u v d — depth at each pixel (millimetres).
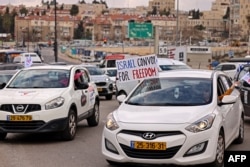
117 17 158875
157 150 7137
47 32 148750
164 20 136625
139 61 10859
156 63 10719
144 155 7211
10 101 10289
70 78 11664
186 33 137125
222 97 8828
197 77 9102
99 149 9820
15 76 11953
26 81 11648
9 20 154250
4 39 137875
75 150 9734
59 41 145375
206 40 135625
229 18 149250
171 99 8469
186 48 47562
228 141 8711
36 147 10109
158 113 7707
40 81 11578
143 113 7777
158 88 8883
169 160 7145
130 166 7820
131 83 17125
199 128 7289
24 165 8383
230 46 105188
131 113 7848
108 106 19719
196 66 50625
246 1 146250
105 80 22953
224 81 9758
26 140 11016
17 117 10156
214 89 8680
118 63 11023
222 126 7934
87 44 127062
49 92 10773
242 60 30156
